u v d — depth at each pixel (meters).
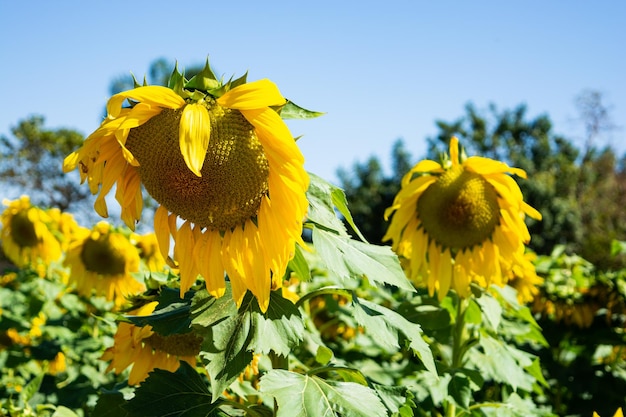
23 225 2.51
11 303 2.36
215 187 0.93
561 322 2.18
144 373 1.20
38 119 13.46
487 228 1.49
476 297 1.47
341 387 0.95
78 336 2.08
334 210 0.97
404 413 1.05
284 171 0.92
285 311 0.94
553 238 12.05
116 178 0.97
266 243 0.94
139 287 2.05
